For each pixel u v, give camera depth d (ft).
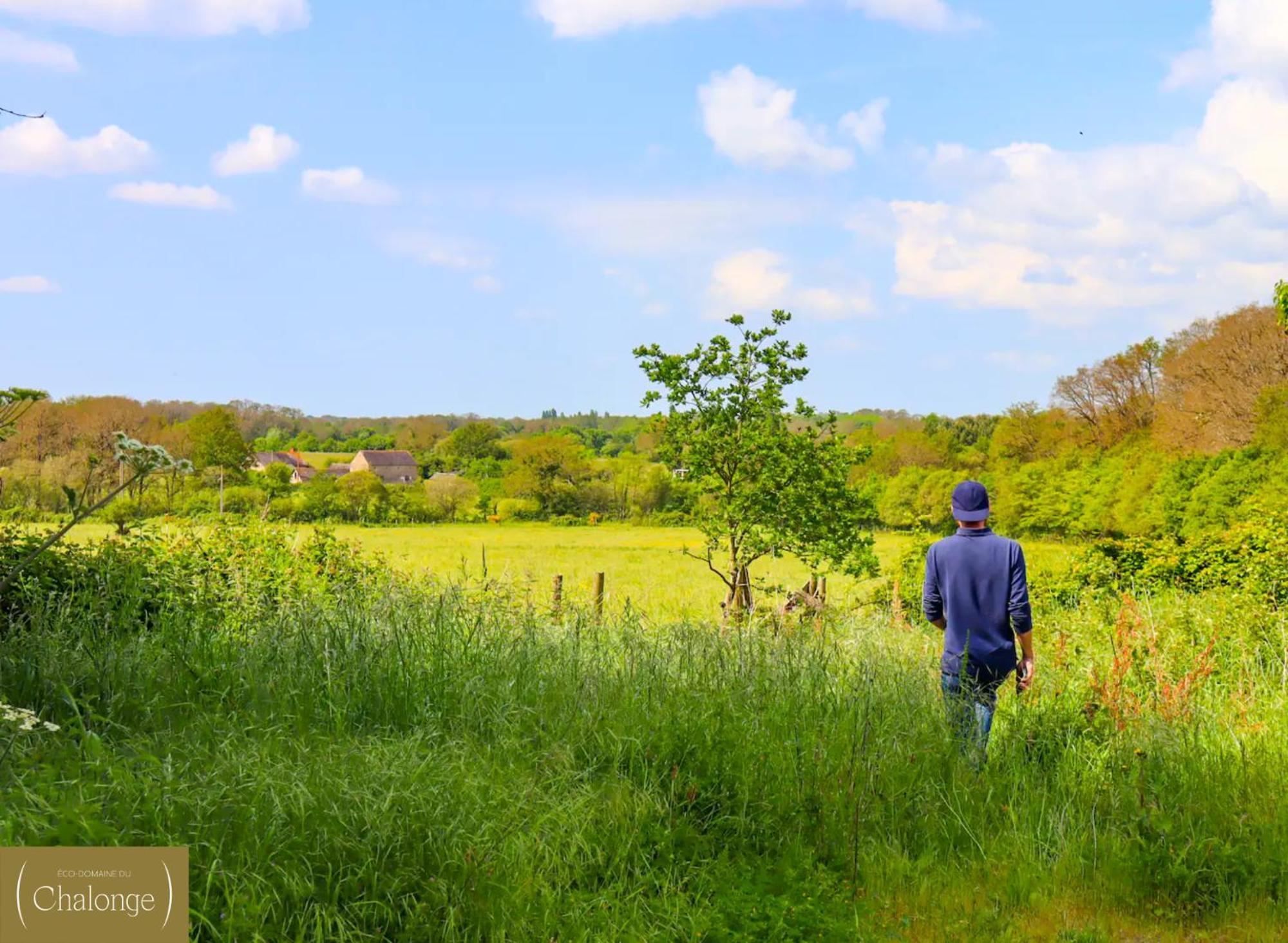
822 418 44.70
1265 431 129.18
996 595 17.94
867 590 61.82
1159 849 13.41
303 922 10.25
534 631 21.61
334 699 16.92
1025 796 15.57
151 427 241.76
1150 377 230.27
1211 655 26.32
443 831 11.69
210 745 14.20
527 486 278.67
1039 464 210.79
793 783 15.19
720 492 45.06
